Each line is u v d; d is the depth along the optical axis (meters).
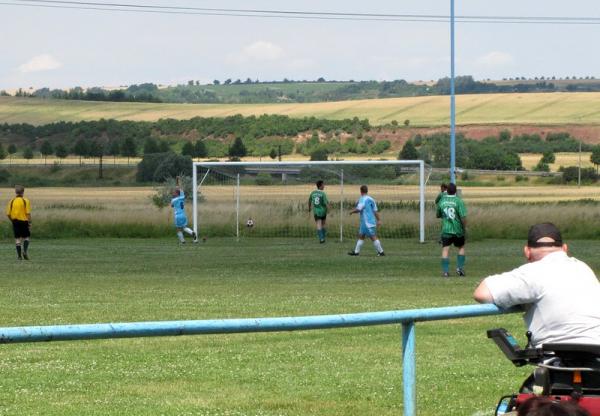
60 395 13.99
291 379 15.21
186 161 126.88
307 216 57.69
